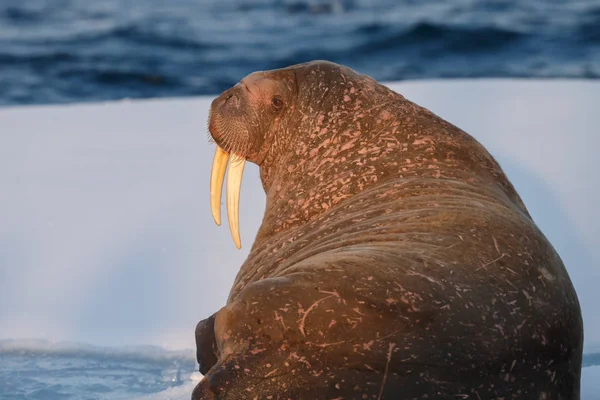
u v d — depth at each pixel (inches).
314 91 719.1
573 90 1499.8
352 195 655.8
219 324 523.8
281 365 503.5
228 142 743.7
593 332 806.5
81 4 3727.9
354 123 690.2
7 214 1134.4
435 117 682.8
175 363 812.0
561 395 549.6
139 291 933.2
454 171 641.6
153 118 1514.5
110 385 764.0
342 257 532.4
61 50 2815.0
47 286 956.0
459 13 3070.9
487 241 555.5
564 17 2906.0
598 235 984.9
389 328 503.2
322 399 498.9
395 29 2851.9
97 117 1545.3
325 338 502.3
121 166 1282.0
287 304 508.7
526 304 532.4
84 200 1165.1
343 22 3061.0
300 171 697.0
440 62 2536.9
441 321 508.4
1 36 3085.6
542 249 569.6
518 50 2583.7
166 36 2997.0
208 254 999.6
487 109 1397.6
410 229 572.7
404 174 647.1
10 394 744.3
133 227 1077.8
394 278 514.9
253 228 1043.3
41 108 1636.3
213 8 3494.1
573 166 1160.8
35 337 855.7
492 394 515.8
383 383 499.5
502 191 640.4
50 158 1334.9
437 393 503.8
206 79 2471.7
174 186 1192.8
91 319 884.6
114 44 2881.4
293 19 3211.1
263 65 2613.2
